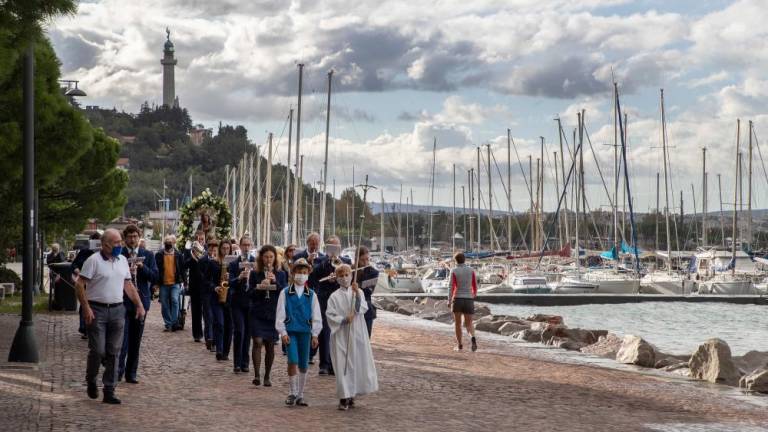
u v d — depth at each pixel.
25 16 13.05
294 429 11.28
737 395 15.59
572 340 25.98
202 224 25.75
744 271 82.00
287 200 73.50
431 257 109.06
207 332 19.88
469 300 21.83
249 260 18.23
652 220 136.00
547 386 15.98
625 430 11.91
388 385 15.52
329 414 12.49
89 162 36.50
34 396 13.11
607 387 16.11
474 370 18.02
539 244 94.62
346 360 12.94
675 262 97.69
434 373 17.34
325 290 16.55
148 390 14.13
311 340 13.67
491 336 26.53
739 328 44.88
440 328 28.77
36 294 41.03
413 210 132.00
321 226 62.03
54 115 23.66
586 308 56.66
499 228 144.75
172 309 24.03
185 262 21.67
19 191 29.22
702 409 13.92
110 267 12.85
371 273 16.28
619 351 21.80
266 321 14.84
